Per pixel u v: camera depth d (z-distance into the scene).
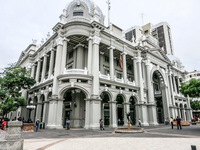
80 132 14.84
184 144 8.20
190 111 44.03
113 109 21.95
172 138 10.53
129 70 33.38
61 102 19.52
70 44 24.98
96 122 18.66
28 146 7.76
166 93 34.16
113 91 22.88
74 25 22.11
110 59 24.48
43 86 24.27
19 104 21.92
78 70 20.47
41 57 29.22
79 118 21.36
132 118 28.88
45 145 8.04
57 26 22.41
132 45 29.23
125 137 11.13
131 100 29.55
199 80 19.45
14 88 24.22
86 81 20.44
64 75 19.59
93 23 22.03
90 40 22.11
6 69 23.92
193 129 18.20
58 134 13.34
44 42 28.70
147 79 29.94
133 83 27.25
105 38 24.56
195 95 19.61
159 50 35.78
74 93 22.52
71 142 8.98
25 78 24.27
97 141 9.30
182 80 47.66
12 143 5.96
